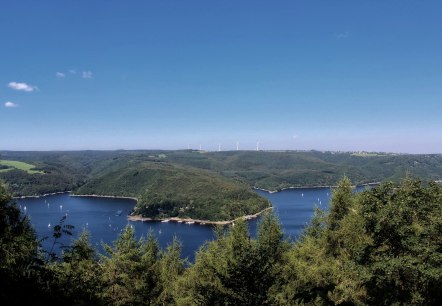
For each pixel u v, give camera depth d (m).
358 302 21.06
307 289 20.97
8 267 11.68
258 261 17.41
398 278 19.42
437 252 19.28
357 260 21.42
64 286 13.18
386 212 20.69
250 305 16.73
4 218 13.62
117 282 25.84
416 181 23.94
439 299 20.89
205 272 18.55
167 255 36.88
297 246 27.52
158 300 26.62
